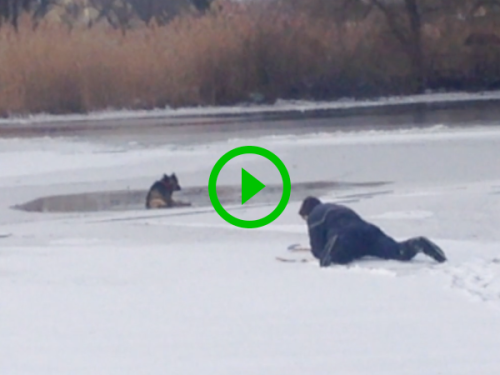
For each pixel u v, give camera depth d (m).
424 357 13.27
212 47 98.19
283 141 54.41
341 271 19.78
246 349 13.79
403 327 14.80
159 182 35.28
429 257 21.02
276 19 104.50
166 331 14.90
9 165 48.25
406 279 18.45
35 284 19.08
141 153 51.44
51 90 89.69
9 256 23.33
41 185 41.66
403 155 46.81
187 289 18.19
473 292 17.05
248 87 100.12
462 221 28.53
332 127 65.25
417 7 112.06
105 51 93.50
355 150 49.12
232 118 80.06
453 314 15.53
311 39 104.69
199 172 44.12
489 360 13.12
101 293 18.00
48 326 15.38
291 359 13.26
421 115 75.75
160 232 28.27
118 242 26.36
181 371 12.83
